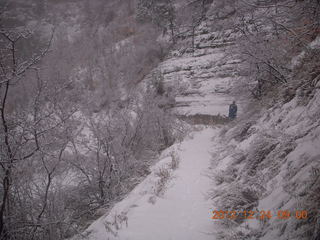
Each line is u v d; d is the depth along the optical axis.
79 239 4.89
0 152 4.72
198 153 8.74
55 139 5.57
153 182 6.45
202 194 5.41
